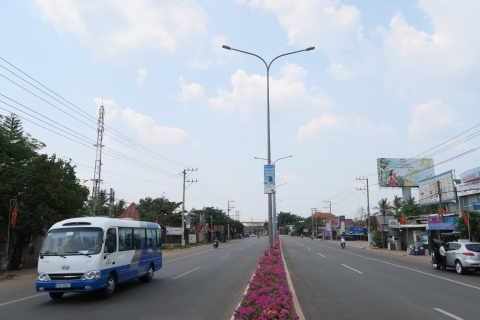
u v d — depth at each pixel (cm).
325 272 1944
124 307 1048
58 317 927
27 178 2108
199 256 3319
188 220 6275
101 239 1202
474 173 3375
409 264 2461
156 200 6325
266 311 677
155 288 1412
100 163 4106
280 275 1138
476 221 2564
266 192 2052
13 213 1967
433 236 3553
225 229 10469
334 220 9819
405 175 5850
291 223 18550
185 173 5509
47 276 1134
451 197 3697
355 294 1255
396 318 904
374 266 2295
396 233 4528
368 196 5672
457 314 943
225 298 1183
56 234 1213
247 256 3238
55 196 2145
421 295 1232
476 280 1628
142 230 1562
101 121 4150
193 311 988
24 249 2322
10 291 1393
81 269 1136
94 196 4006
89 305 1084
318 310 995
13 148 2303
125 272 1359
